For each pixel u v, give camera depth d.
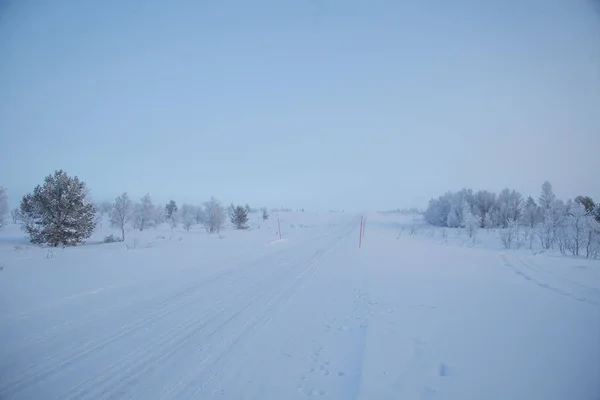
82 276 10.84
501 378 3.79
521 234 27.44
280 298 8.36
